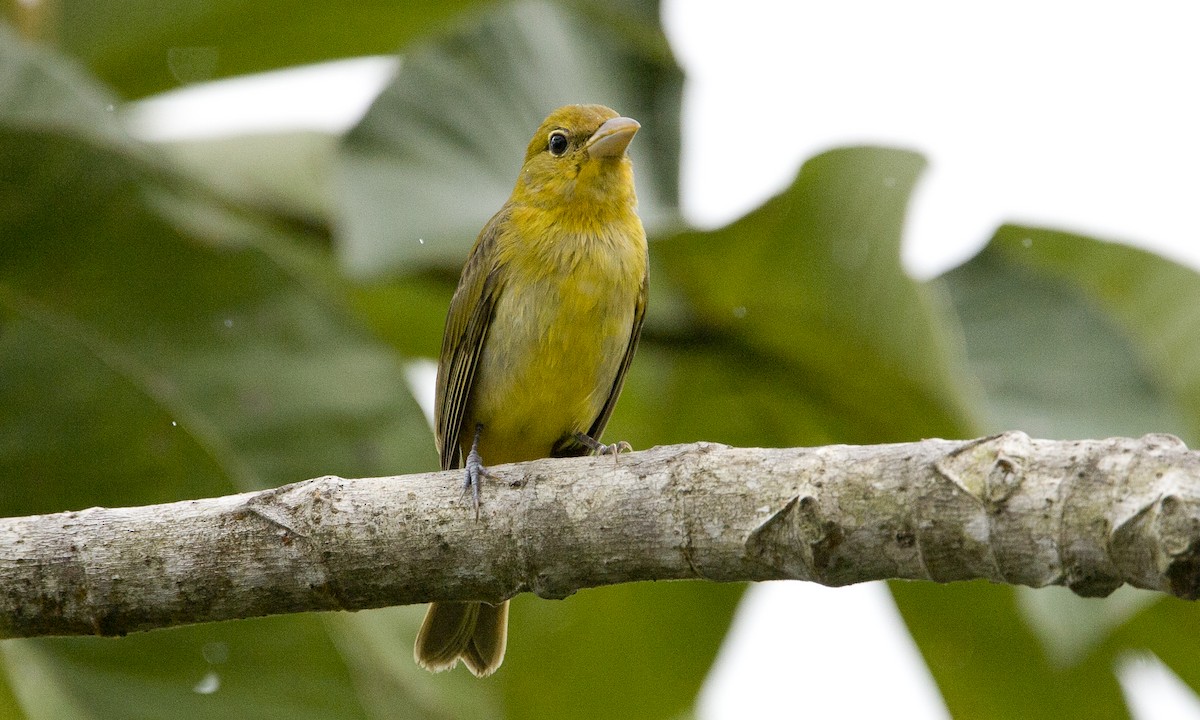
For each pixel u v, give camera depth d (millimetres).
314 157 12359
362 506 7691
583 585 7590
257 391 10664
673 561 7320
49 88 10773
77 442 9820
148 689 9844
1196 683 12148
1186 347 11680
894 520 6730
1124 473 6242
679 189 12711
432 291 13117
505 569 7598
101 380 9781
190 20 12117
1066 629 9672
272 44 12492
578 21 12945
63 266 10531
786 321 11336
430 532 7625
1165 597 11438
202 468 9922
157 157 11008
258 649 9836
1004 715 12922
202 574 7641
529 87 12211
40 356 9805
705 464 7309
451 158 11438
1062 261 12102
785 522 7000
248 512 7676
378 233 10742
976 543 6539
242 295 10742
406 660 11602
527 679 13461
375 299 13312
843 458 6980
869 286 10625
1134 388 11648
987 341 11922
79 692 9719
